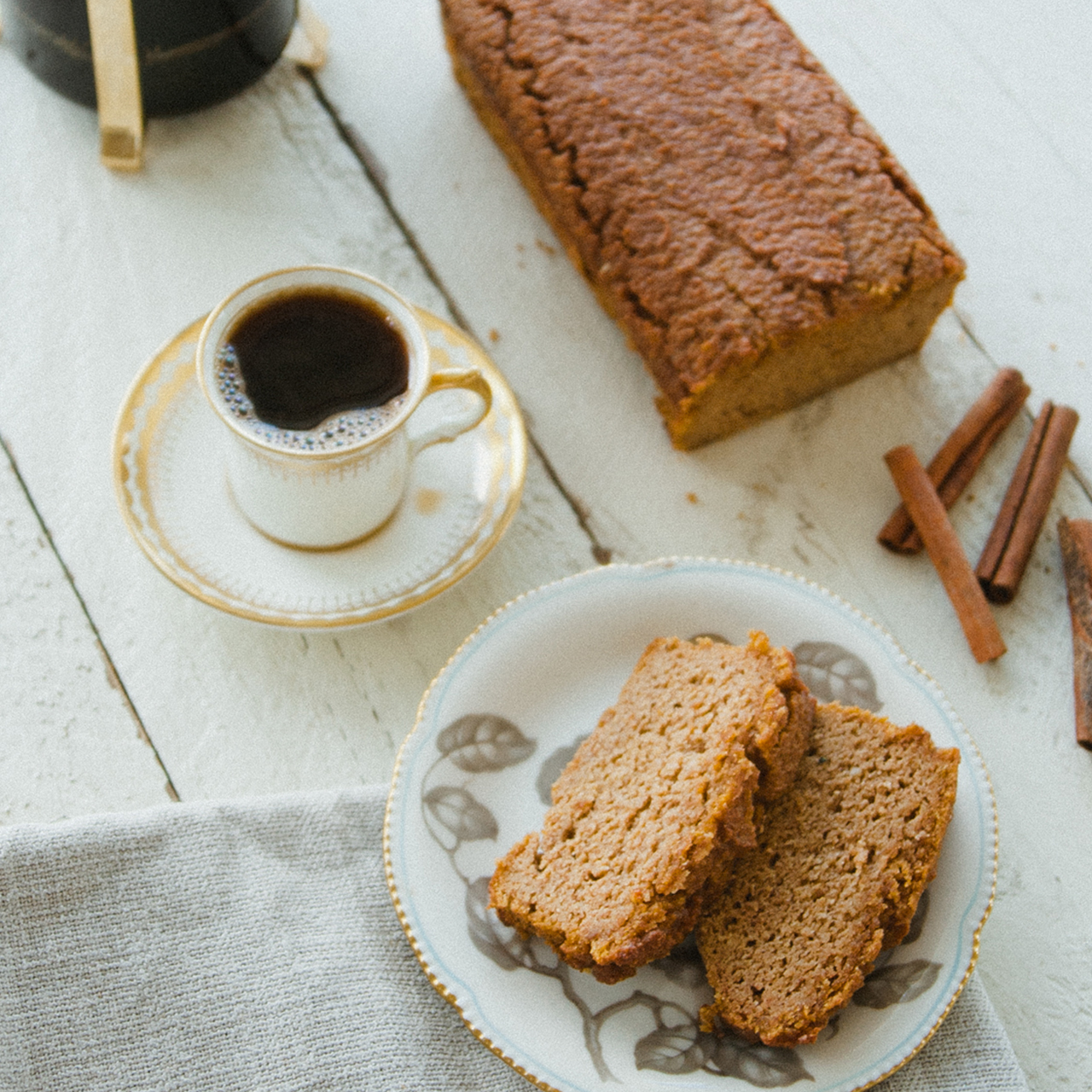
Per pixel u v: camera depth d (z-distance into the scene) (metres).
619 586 0.69
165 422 0.71
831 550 0.73
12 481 0.72
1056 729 0.71
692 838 0.65
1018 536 0.72
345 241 0.76
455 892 0.66
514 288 0.76
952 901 0.66
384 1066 0.66
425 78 0.79
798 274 0.71
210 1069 0.65
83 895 0.66
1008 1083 0.66
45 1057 0.65
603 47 0.74
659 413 0.75
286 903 0.67
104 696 0.70
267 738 0.70
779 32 0.75
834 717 0.68
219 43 0.73
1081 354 0.76
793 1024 0.64
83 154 0.76
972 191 0.78
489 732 0.68
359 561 0.70
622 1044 0.65
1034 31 0.81
